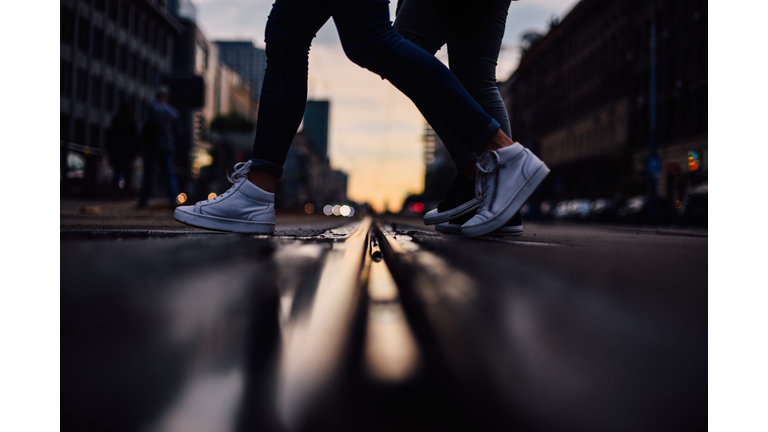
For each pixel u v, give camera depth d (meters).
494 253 0.86
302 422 0.29
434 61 1.48
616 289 0.51
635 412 0.32
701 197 18.44
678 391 0.34
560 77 46.66
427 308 0.45
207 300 0.46
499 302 0.47
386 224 3.19
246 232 1.64
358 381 0.32
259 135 1.73
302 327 0.39
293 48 1.75
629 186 30.88
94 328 0.37
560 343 0.36
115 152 12.54
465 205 1.86
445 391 0.32
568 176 44.59
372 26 1.45
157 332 0.37
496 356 0.34
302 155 79.56
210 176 40.75
